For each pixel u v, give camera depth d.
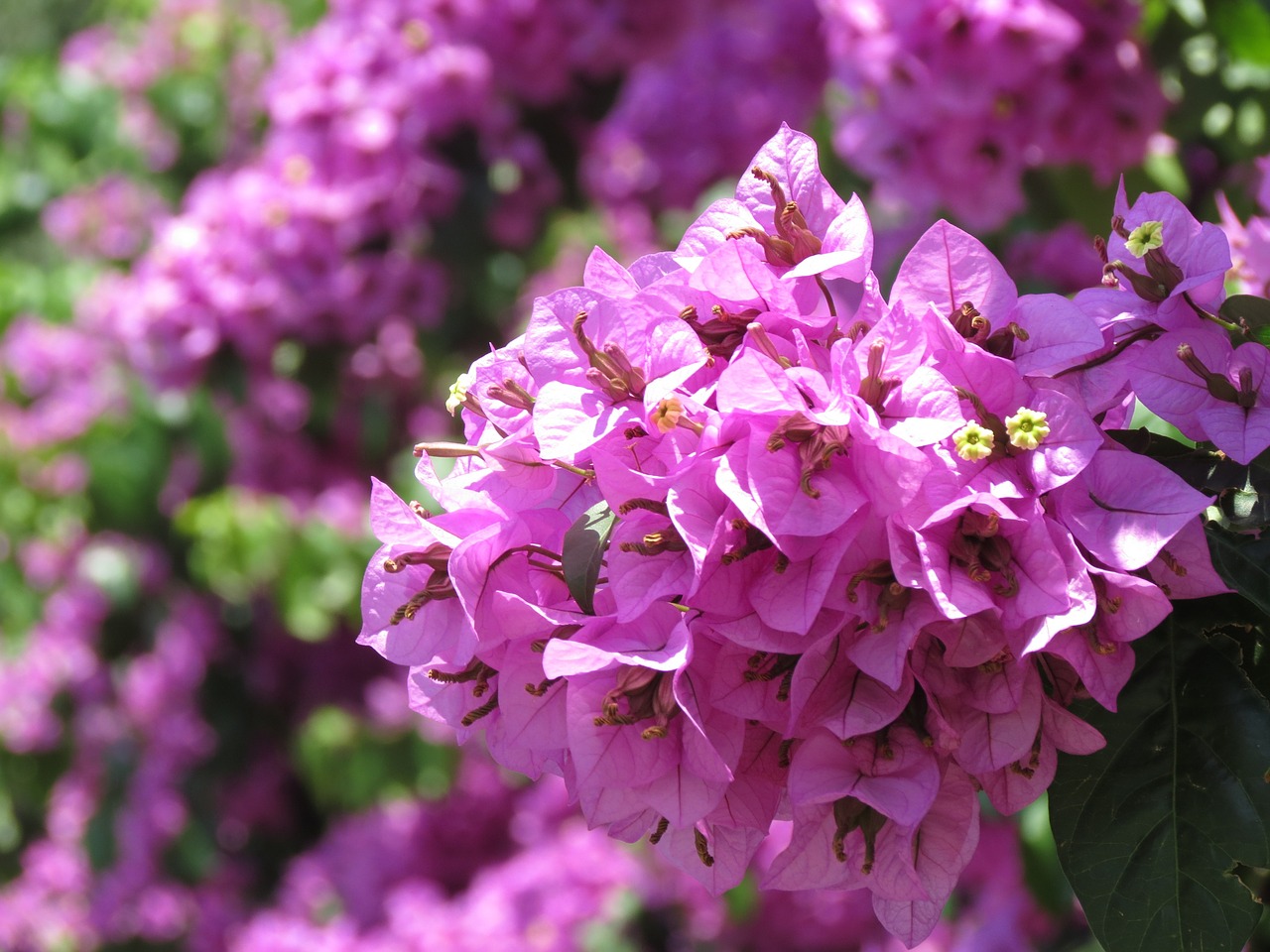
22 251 2.88
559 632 0.79
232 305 1.90
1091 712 0.81
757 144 2.38
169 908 2.43
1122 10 1.28
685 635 0.77
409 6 1.90
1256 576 0.79
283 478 2.13
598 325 0.81
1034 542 0.78
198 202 1.98
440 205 1.94
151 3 2.58
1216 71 1.30
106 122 2.56
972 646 0.78
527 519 0.81
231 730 2.38
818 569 0.77
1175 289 0.81
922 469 0.77
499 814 2.32
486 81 1.90
